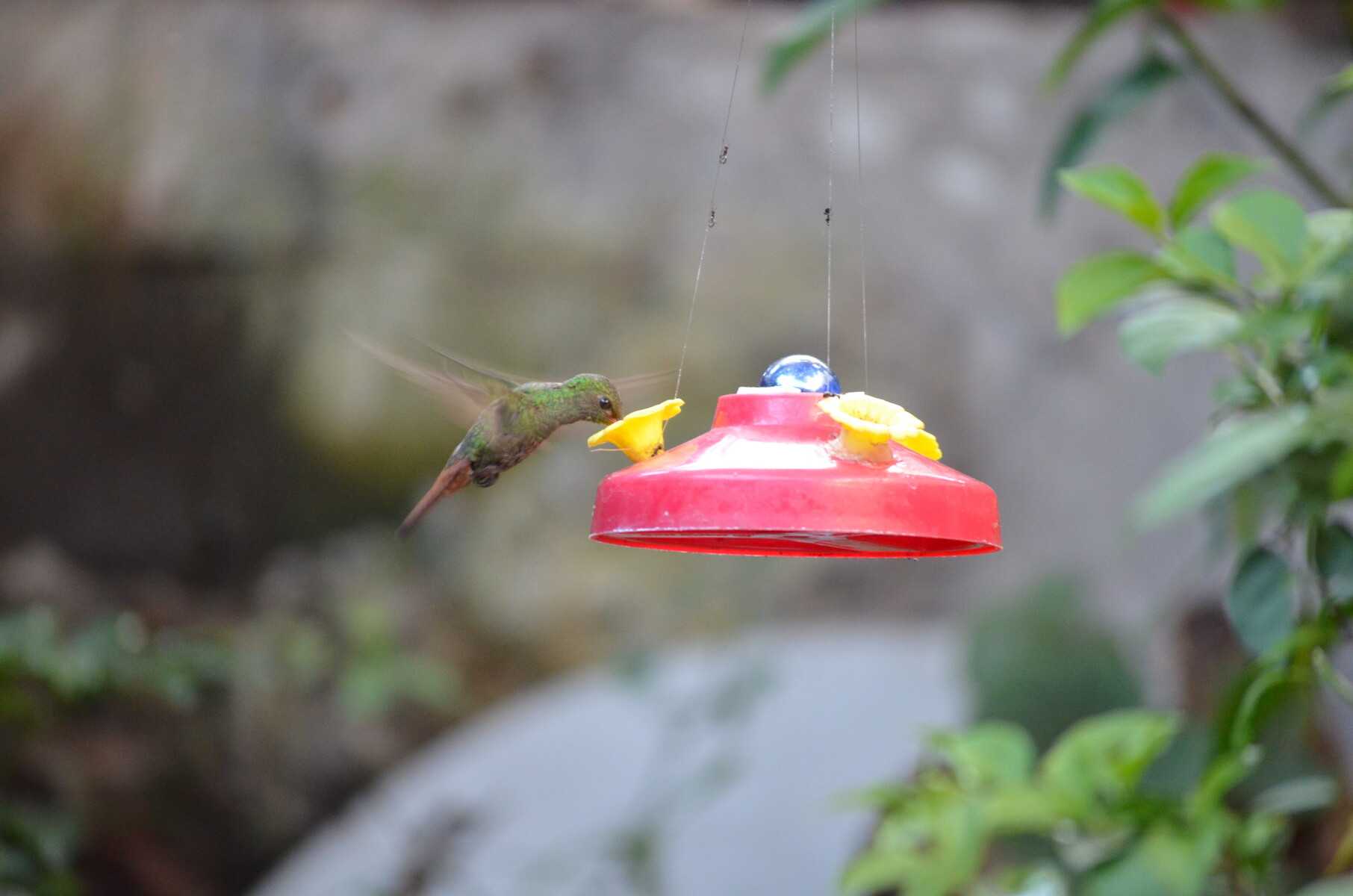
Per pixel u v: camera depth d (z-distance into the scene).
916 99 11.31
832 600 10.21
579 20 11.23
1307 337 2.88
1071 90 11.33
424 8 11.20
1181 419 10.65
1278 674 2.79
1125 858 2.77
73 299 10.36
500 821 8.30
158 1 10.88
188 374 10.27
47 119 10.55
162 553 10.10
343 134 10.68
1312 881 4.52
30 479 10.18
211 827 9.23
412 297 10.36
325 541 10.17
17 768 8.40
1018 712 6.41
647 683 8.45
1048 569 9.09
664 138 10.91
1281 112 10.90
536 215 10.59
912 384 10.62
